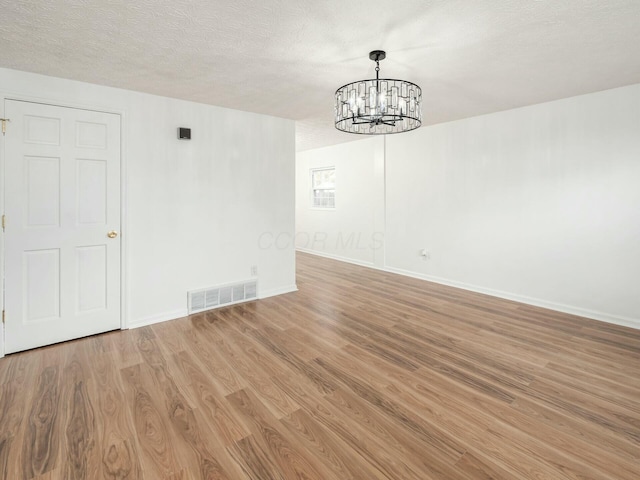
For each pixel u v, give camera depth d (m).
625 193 3.28
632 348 2.84
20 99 2.68
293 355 2.72
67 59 2.49
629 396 2.16
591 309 3.56
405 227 5.43
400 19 1.97
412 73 2.81
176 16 1.93
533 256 3.96
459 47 2.33
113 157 3.12
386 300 4.18
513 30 2.10
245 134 4.00
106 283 3.15
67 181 2.91
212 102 3.60
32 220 2.78
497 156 4.20
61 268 2.92
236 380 2.34
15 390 2.20
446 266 4.88
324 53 2.42
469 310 3.81
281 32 2.12
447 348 2.85
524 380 2.36
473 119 4.41
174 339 3.02
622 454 1.67
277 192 4.36
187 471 1.57
